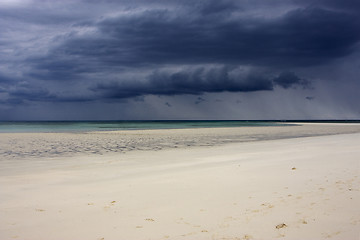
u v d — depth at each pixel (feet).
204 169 37.45
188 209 21.26
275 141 82.33
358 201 21.58
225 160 45.55
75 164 44.45
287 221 18.31
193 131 150.71
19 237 16.90
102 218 19.84
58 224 18.88
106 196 25.39
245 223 18.24
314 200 22.22
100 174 36.09
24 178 33.99
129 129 182.09
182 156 52.60
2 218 20.04
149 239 16.38
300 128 185.06
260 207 21.11
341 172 32.14
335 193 23.84
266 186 27.17
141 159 49.42
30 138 100.42
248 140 89.92
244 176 32.07
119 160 48.44
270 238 16.03
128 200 23.98
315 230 16.83
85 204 23.09
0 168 41.11
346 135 104.01
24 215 20.62
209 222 18.62
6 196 25.82
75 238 16.71
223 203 22.38
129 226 18.33
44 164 44.62
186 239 16.24
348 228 16.93
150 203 22.97
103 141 89.04
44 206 22.74
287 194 24.14
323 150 54.54
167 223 18.67
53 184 30.63
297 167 36.50
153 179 32.09
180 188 27.50
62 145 76.18
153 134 124.88
